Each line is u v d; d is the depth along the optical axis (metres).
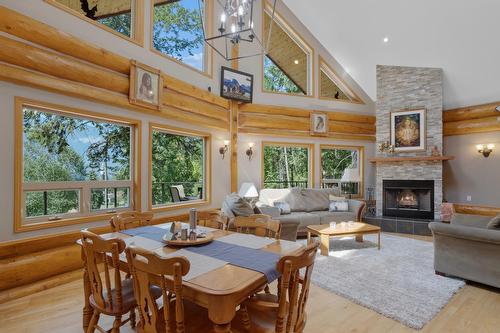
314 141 7.40
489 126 6.61
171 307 1.86
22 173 3.28
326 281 3.38
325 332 2.36
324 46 7.66
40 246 3.37
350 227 4.77
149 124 4.76
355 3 6.21
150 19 4.79
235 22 2.76
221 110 6.19
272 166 7.57
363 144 7.93
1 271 2.93
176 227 2.39
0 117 3.06
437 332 2.38
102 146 4.29
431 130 6.66
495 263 3.09
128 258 1.57
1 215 3.08
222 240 2.28
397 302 2.85
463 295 3.08
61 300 2.92
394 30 6.25
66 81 3.55
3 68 2.99
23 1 3.21
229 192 6.42
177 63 5.26
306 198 6.38
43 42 3.31
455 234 3.36
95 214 4.08
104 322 2.47
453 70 6.55
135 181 4.57
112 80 4.05
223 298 1.33
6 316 2.59
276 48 7.45
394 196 7.04
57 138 3.77
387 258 4.27
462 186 7.09
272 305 1.65
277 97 7.03
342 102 7.80
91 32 3.91
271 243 2.19
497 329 2.42
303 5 7.03
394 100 7.05
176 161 5.74
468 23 5.49
